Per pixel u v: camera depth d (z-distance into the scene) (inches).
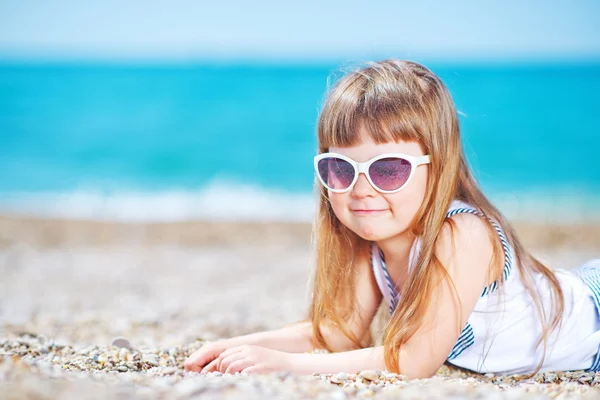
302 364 98.1
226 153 693.3
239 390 74.5
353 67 109.5
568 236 358.0
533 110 839.7
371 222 99.0
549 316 107.4
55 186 547.5
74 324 163.3
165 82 1104.8
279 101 957.2
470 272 98.6
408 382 89.1
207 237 378.0
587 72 1127.0
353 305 116.6
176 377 86.9
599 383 95.3
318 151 108.0
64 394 69.2
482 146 687.1
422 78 102.9
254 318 174.2
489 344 105.6
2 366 77.6
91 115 885.8
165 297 222.8
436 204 99.7
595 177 556.4
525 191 510.9
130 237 376.8
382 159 96.1
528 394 77.6
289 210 458.9
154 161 660.1
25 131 800.9
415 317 98.2
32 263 302.2
